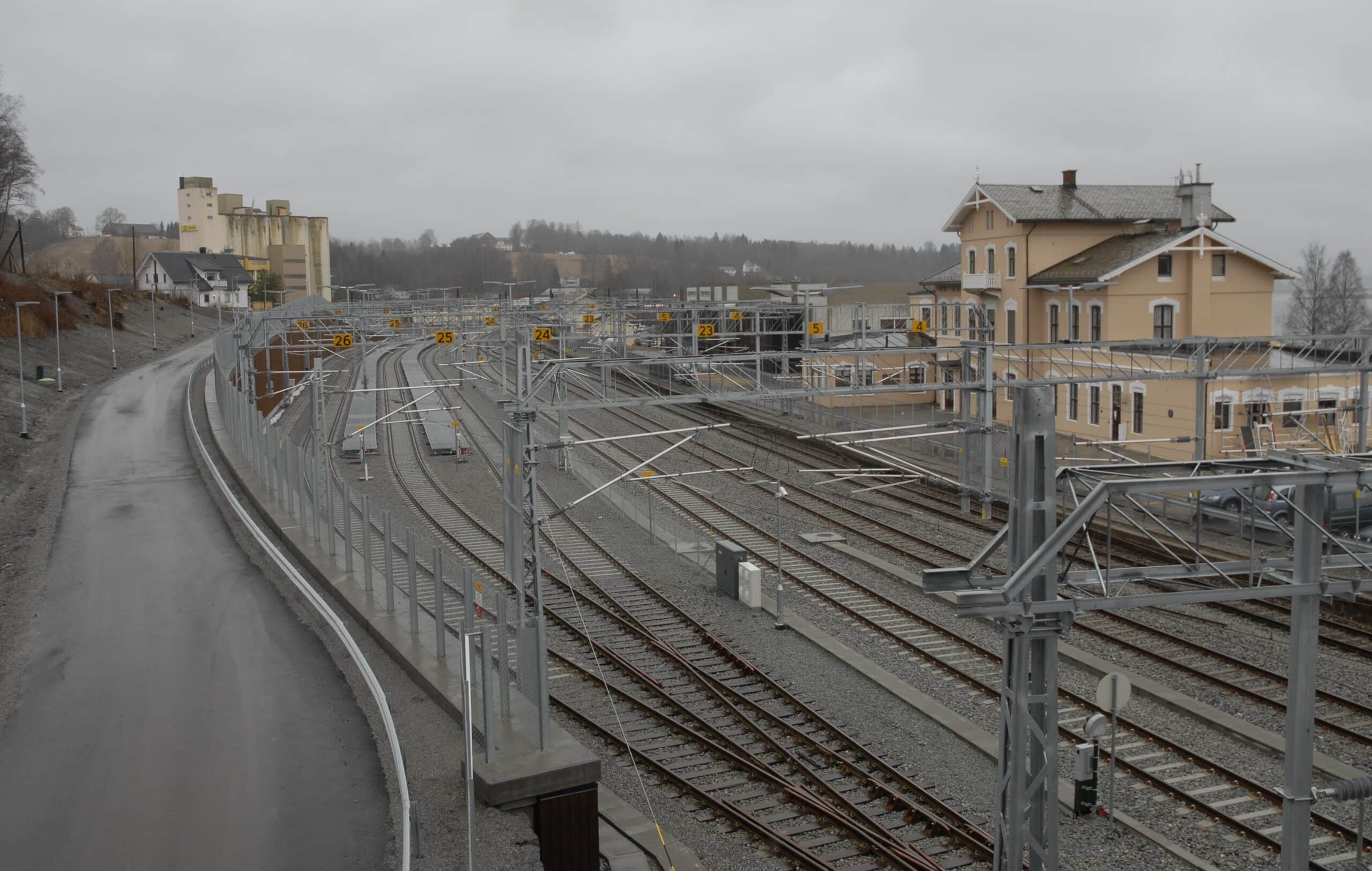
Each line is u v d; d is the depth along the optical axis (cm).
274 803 1330
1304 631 1163
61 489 3353
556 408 1742
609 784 1641
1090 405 4641
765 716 1903
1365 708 1856
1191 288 4491
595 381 6662
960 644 2255
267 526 2833
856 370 2938
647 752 1753
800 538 3256
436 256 18562
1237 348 4162
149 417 4803
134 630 1998
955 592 1132
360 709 1612
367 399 6288
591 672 2091
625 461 4616
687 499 3831
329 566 2345
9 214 10281
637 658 2200
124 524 2866
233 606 2139
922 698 1966
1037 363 4994
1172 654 2189
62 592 2255
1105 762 1700
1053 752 1111
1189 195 4516
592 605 2564
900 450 4703
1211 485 1087
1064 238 5053
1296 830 1175
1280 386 4038
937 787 1630
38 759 1464
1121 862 1409
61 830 1270
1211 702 1927
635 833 1472
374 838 1242
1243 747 1747
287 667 1795
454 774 1393
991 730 1819
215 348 5759
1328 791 1170
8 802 1343
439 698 1606
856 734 1822
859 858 1429
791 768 1700
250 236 15425
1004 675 1166
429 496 3862
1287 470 1159
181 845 1234
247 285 12975
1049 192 5209
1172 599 1122
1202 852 1429
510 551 1695
